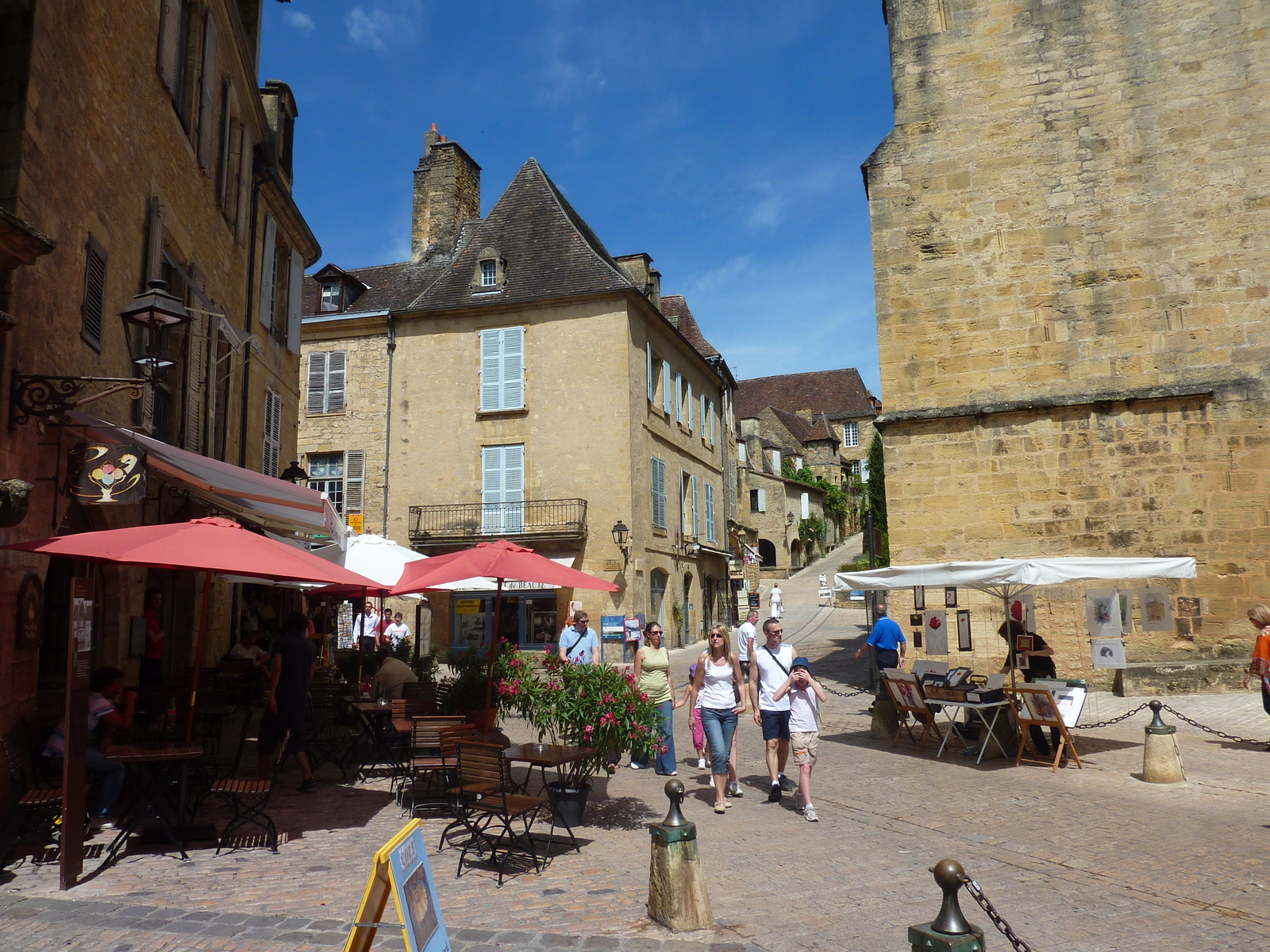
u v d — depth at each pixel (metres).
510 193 27.84
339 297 26.98
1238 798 7.52
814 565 49.12
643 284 28.33
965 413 13.92
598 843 6.47
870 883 5.45
